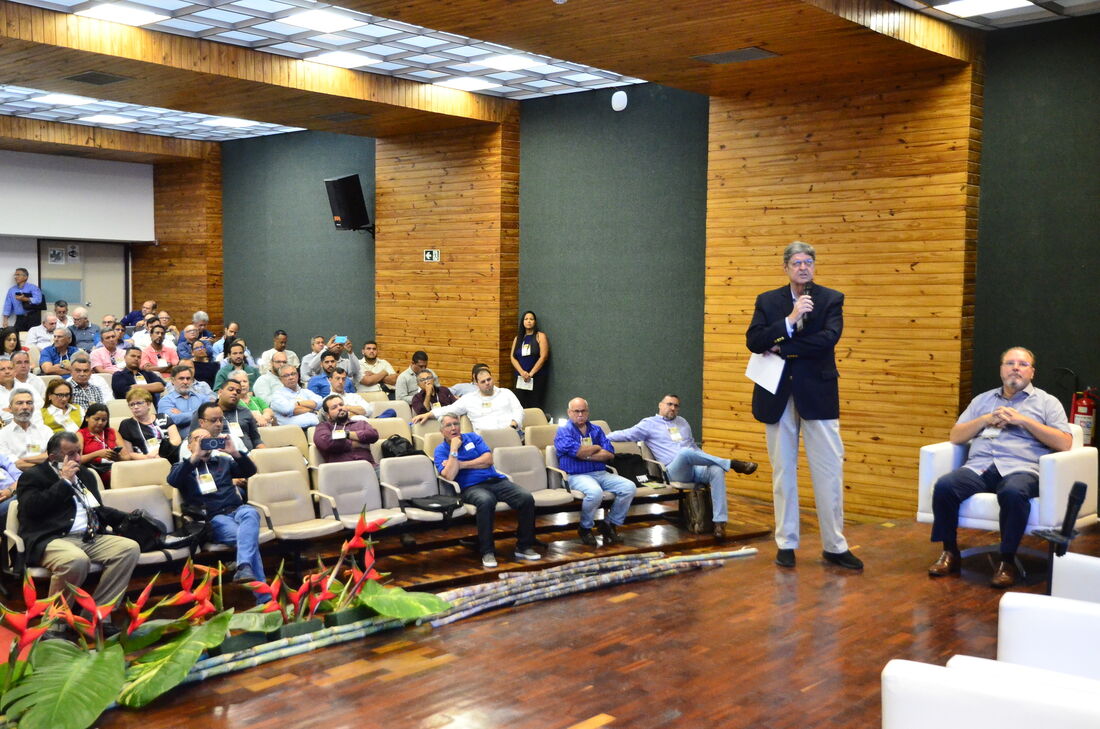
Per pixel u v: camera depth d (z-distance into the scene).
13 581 5.58
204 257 15.26
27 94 11.62
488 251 11.10
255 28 8.34
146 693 3.51
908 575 5.10
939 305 7.69
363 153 13.05
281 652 4.00
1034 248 7.51
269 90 9.43
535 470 7.04
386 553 6.61
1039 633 2.98
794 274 4.94
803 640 4.14
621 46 7.08
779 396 5.14
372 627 4.29
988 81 7.65
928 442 7.77
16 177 14.46
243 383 8.44
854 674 3.76
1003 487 5.00
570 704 3.50
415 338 11.93
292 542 5.94
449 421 6.78
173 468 5.78
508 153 10.99
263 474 6.11
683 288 9.73
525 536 6.49
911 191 7.78
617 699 3.54
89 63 8.36
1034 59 7.43
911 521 6.49
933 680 2.32
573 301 10.67
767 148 8.55
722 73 7.91
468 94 10.61
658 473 7.40
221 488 5.89
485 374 8.48
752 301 8.70
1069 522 3.75
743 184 8.71
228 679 3.79
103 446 6.61
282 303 14.39
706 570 5.30
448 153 11.43
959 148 7.54
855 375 8.12
